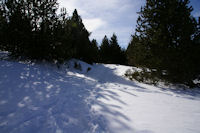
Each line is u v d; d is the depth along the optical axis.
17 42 7.47
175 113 2.46
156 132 1.76
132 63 8.95
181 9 6.72
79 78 7.37
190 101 3.62
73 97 3.48
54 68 9.17
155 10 7.06
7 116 2.17
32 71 5.75
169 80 7.00
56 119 2.16
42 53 8.27
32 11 7.73
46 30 8.05
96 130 1.86
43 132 1.79
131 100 3.31
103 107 2.75
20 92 3.27
